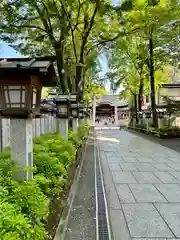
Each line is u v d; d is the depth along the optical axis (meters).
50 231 2.29
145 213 3.50
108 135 18.11
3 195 1.72
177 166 6.70
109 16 9.46
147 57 15.78
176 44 14.43
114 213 3.49
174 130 15.27
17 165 2.21
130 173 5.92
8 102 2.16
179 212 3.53
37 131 5.71
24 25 8.82
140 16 9.38
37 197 1.85
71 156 4.15
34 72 2.08
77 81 9.79
